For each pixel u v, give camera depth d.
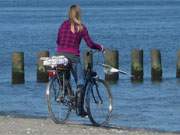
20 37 143.38
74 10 34.12
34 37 143.12
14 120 35.12
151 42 126.62
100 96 35.34
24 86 66.62
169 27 173.88
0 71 82.12
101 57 90.06
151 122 43.16
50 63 34.31
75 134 31.11
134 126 40.78
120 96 58.97
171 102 54.78
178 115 46.78
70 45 34.22
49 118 36.75
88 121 38.16
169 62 91.69
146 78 73.44
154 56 72.38
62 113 34.91
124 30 165.00
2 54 103.62
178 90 64.31
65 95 34.78
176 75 73.75
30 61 92.56
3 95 59.50
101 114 35.31
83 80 34.66
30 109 48.41
